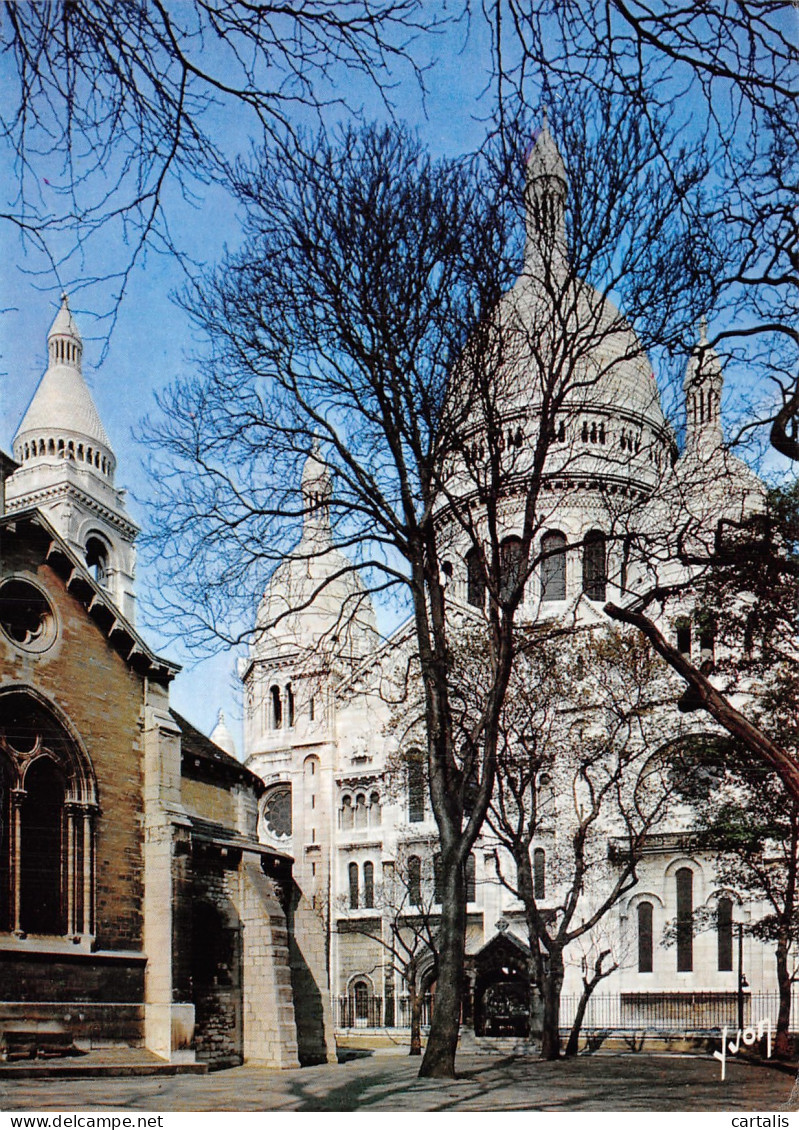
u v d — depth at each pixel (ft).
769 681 106.52
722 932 164.96
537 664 125.29
